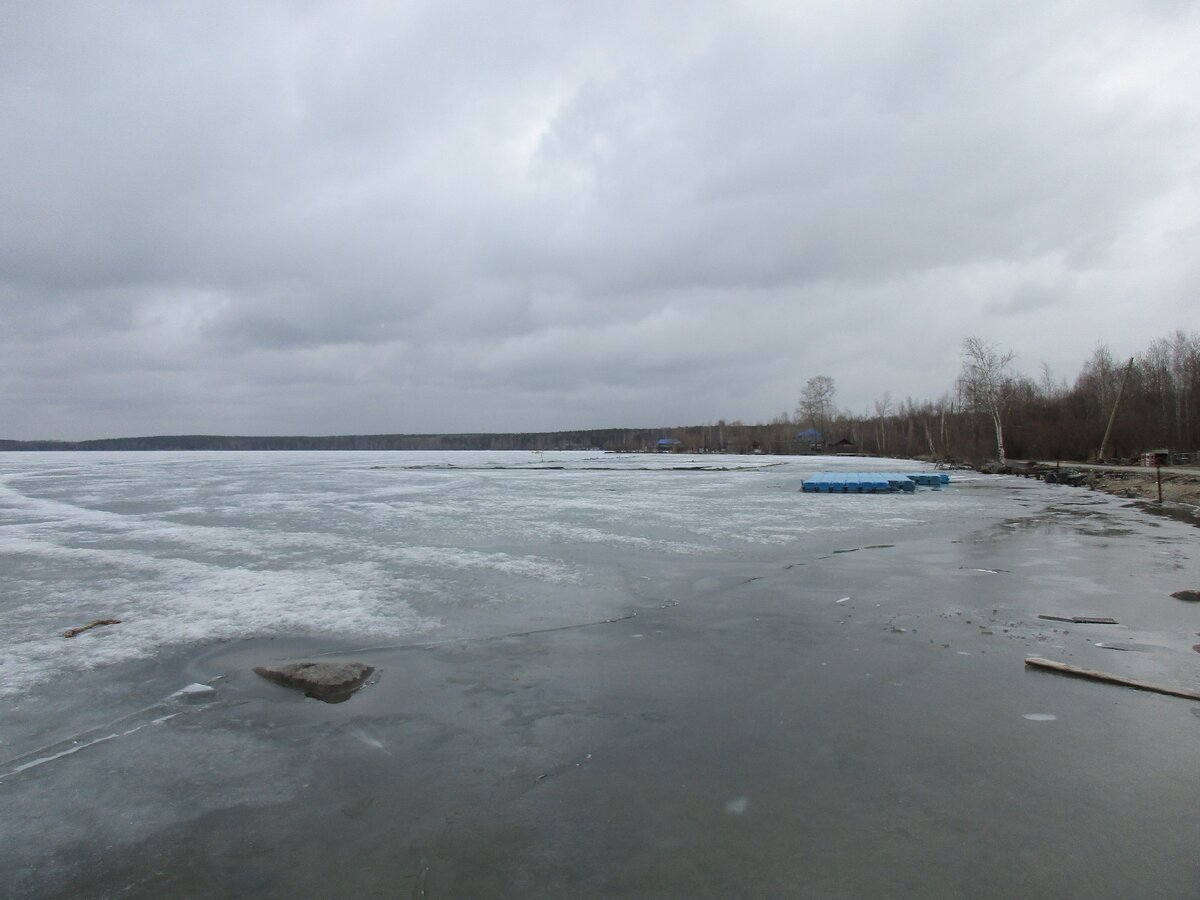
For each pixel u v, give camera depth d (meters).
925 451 80.06
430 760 4.93
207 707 6.02
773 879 3.50
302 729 5.53
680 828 3.98
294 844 3.97
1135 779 4.43
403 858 3.79
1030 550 12.95
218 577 11.41
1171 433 43.22
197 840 4.04
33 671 7.00
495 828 4.04
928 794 4.28
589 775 4.64
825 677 6.34
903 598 9.30
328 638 7.98
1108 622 8.00
